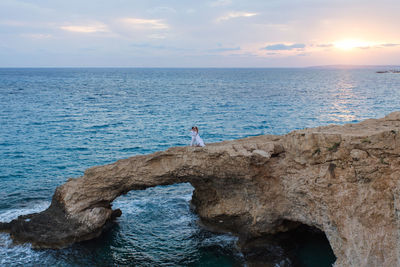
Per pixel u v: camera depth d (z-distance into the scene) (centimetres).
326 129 1589
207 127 5119
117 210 2194
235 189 1873
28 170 3123
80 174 3062
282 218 1786
